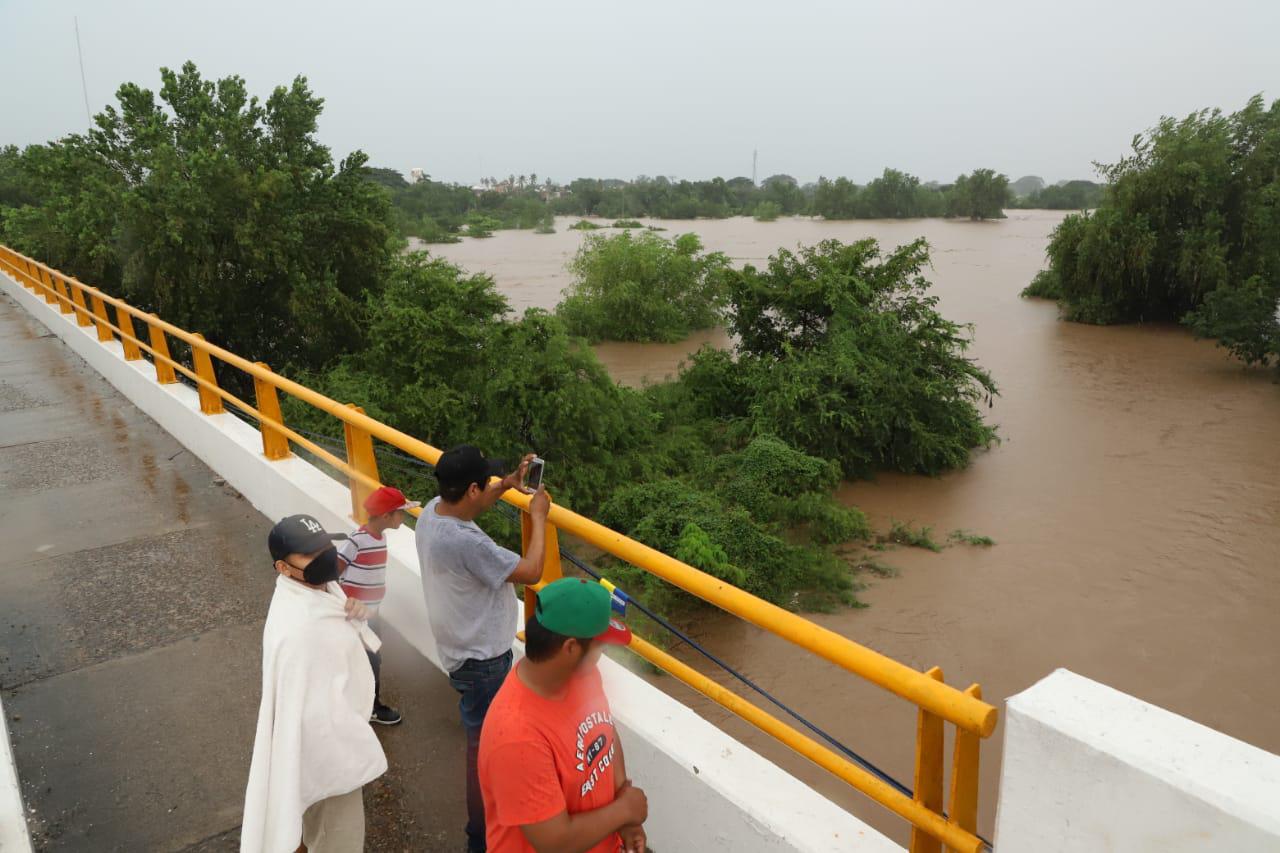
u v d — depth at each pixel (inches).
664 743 110.4
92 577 218.4
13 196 1211.2
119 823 134.4
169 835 131.9
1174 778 61.2
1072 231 1328.7
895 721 365.4
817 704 380.5
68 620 197.5
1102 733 66.1
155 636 189.6
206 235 628.1
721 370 848.9
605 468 636.7
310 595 107.3
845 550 550.9
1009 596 480.1
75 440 339.3
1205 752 63.2
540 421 609.3
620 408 682.8
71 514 261.0
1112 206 1298.0
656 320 1310.3
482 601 114.7
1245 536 550.0
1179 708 374.0
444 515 114.1
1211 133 1234.0
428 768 144.6
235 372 700.0
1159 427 791.7
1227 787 59.4
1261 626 439.2
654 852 115.6
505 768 72.4
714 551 486.0
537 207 4114.2
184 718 160.1
